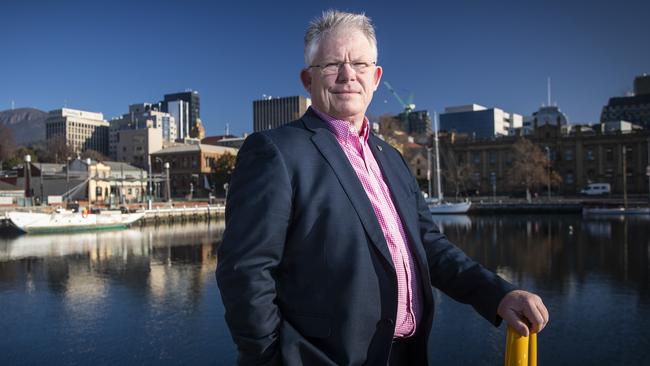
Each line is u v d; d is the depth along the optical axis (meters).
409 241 2.43
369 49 2.51
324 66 2.46
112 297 18.62
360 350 2.12
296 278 2.17
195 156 104.06
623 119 178.75
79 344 13.11
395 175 2.60
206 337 13.53
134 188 86.69
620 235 41.06
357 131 2.52
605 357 12.03
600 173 98.62
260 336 2.05
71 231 46.53
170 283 21.45
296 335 2.12
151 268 25.98
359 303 2.12
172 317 15.55
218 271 2.14
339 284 2.12
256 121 143.25
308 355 2.10
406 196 2.57
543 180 86.31
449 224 56.94
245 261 2.07
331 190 2.21
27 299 18.42
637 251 31.20
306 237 2.16
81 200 75.25
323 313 2.14
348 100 2.44
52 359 12.02
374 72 2.57
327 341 2.12
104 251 33.38
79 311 16.48
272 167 2.18
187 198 91.69
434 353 12.36
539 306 2.15
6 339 13.54
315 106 2.53
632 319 15.11
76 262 28.28
